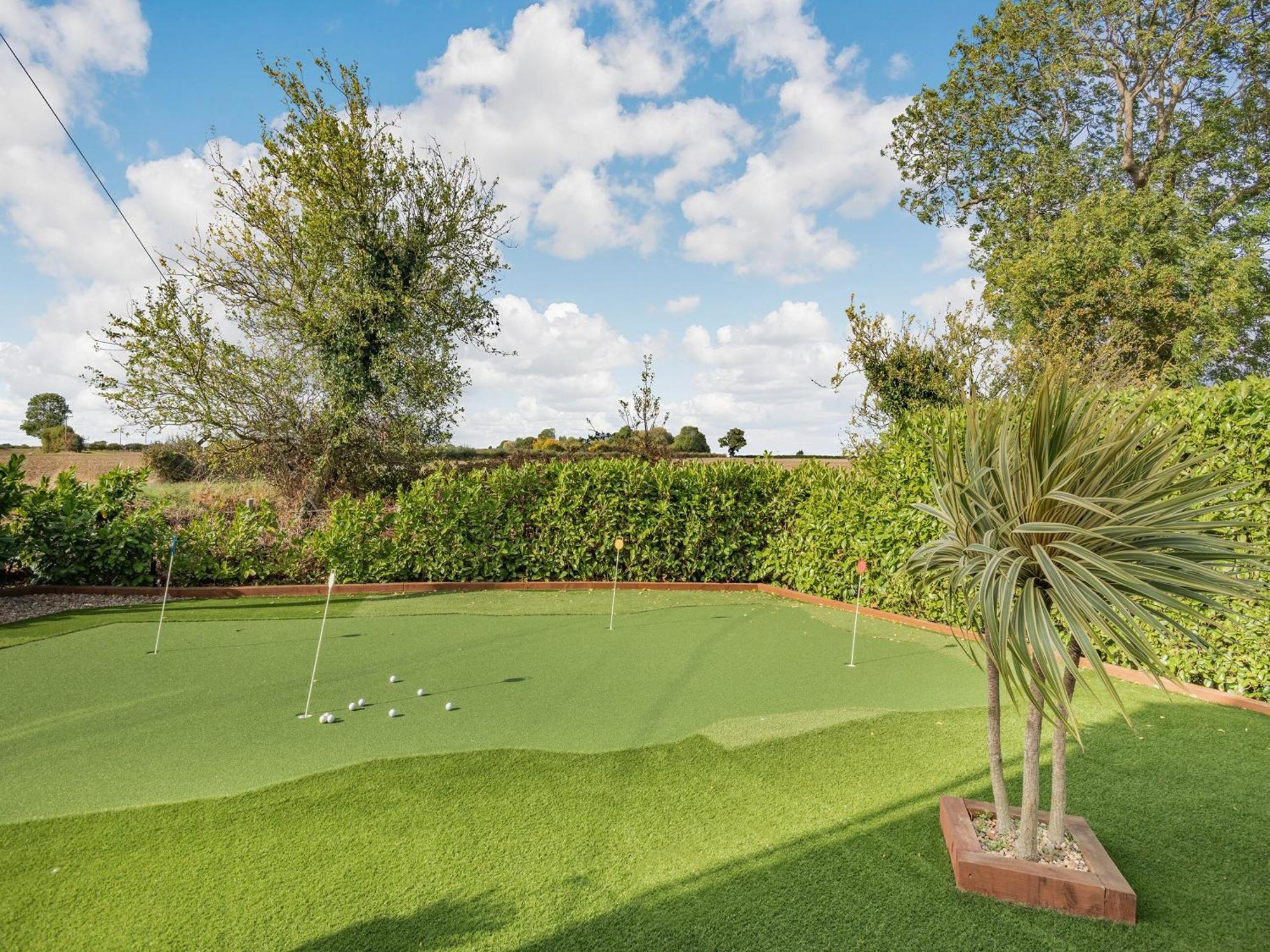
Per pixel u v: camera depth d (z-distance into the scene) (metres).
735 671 5.87
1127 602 2.37
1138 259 17.16
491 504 10.50
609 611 8.50
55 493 9.41
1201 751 4.28
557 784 3.72
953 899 2.77
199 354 13.99
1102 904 2.67
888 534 8.13
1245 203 18.02
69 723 4.54
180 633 7.06
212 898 2.73
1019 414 2.83
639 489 10.77
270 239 15.52
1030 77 19.91
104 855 3.02
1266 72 17.44
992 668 3.03
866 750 4.21
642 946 2.47
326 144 15.55
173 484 17.73
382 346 15.91
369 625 7.59
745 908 2.69
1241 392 5.46
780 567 10.22
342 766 3.89
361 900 2.73
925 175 21.69
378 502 10.28
